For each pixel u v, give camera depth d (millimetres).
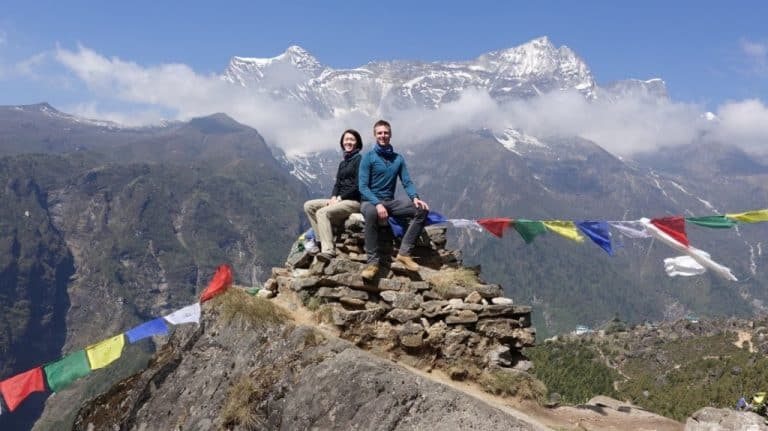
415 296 14219
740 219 14062
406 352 13734
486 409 9266
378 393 9820
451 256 16109
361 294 14109
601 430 13781
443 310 14219
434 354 13961
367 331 13539
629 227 14945
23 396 12289
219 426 11438
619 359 139500
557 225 15516
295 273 15211
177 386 12883
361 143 15992
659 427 14445
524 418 12648
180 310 13656
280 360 11570
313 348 11305
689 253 14375
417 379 9820
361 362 10328
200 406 12172
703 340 137750
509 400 13961
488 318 14453
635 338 149625
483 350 14250
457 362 13961
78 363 12750
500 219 15844
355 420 9734
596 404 16656
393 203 14844
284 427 10500
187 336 13656
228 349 12688
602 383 121500
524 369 14531
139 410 13016
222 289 13562
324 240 14930
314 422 10133
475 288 14891
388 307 14023
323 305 13875
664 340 144750
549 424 13438
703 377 118062
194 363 13023
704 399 104312
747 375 109125
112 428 13156
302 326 11898
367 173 14844
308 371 10828
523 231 15891
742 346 130625
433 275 15109
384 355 13492
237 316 12930
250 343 12414
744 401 16094
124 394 13578
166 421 12516
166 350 14000
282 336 12031
